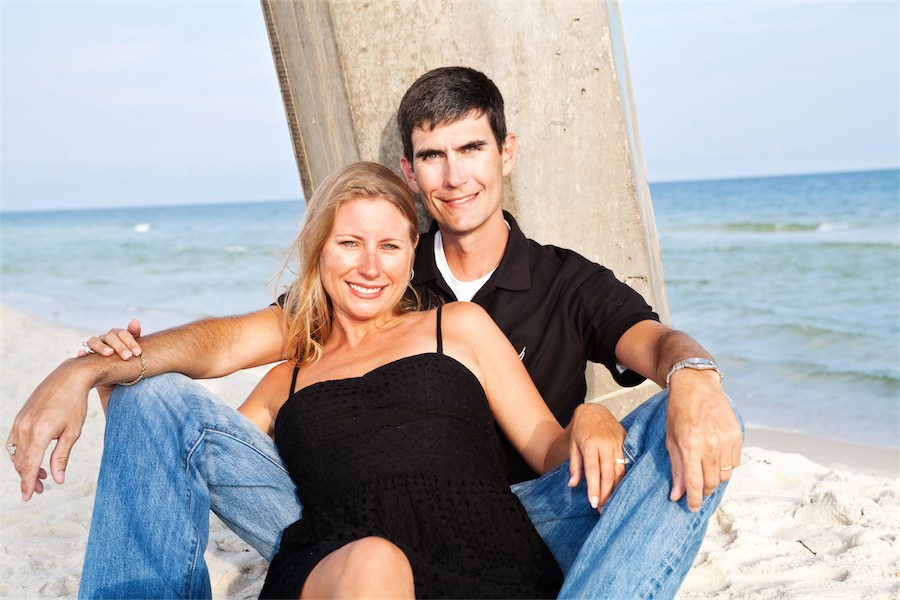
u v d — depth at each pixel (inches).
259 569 125.3
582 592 80.5
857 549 114.0
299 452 94.1
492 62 121.9
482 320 103.2
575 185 128.1
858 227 1019.9
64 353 319.0
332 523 87.9
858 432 266.4
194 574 86.7
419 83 112.5
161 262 1083.9
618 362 105.3
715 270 781.3
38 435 87.4
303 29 126.9
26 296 800.9
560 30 124.0
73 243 1441.9
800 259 807.1
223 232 1514.5
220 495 96.3
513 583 83.8
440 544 86.3
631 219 132.6
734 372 374.9
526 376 103.0
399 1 121.0
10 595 118.6
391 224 100.9
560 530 94.0
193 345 100.5
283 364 106.7
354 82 124.6
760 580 110.3
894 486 144.2
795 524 129.4
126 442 90.1
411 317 105.2
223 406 94.7
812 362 389.4
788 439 253.6
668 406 82.4
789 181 1862.7
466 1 120.6
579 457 87.9
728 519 131.4
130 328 98.3
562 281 112.7
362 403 95.0
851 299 603.2
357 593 73.0
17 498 163.3
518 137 124.1
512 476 106.3
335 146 131.4
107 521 88.1
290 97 135.4
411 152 114.8
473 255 116.5
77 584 121.3
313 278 104.3
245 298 743.7
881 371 363.9
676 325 535.8
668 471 81.7
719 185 1919.3
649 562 80.3
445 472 90.3
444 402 94.3
